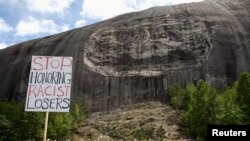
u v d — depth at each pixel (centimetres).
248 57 5356
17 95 6084
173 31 5769
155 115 4522
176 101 4794
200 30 5659
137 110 4906
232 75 5194
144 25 5997
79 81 5566
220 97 3603
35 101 1145
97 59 5797
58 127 4016
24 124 3806
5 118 3794
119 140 3972
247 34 5600
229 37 5541
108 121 4628
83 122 4678
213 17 5859
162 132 3969
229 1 6531
